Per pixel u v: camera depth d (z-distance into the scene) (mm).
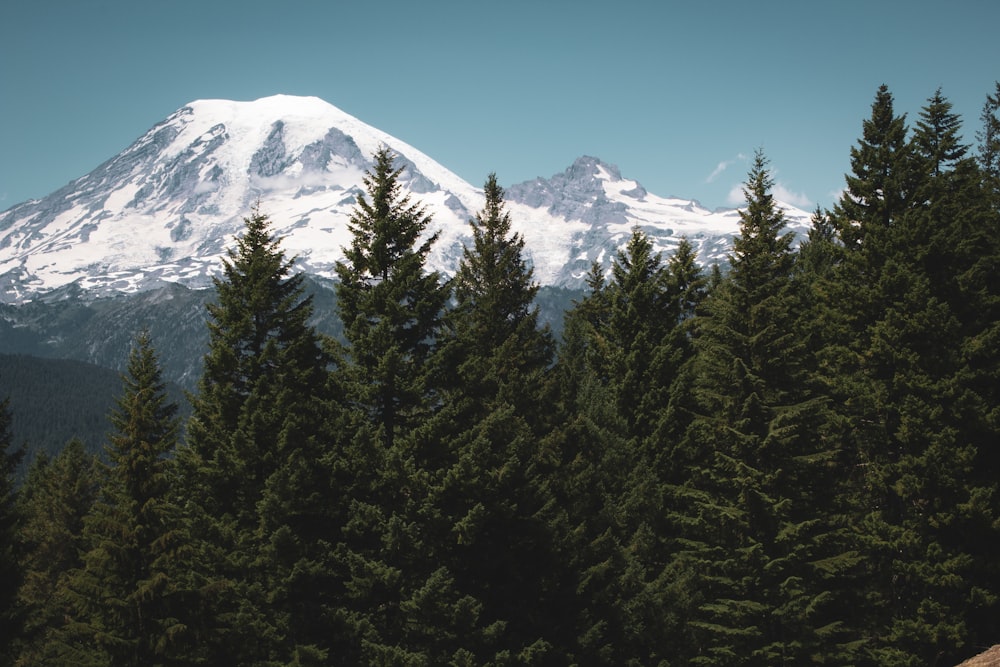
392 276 35875
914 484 33469
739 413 35500
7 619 35031
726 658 34312
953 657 33125
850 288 38062
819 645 33062
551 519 35344
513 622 33562
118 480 30562
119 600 29078
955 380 33812
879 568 36688
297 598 31469
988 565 32531
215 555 31375
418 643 31516
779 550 34188
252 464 32938
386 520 32688
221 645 30797
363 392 33875
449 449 34312
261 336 36156
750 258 37531
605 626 35406
